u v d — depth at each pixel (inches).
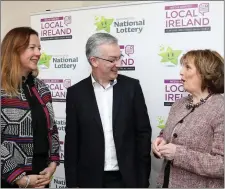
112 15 81.4
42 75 93.4
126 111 65.7
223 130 51.0
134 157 66.6
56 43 90.4
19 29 61.1
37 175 59.4
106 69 65.0
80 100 67.3
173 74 76.4
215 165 50.1
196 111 54.9
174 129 56.7
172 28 75.6
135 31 79.2
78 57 87.5
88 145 65.6
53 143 67.9
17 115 57.5
